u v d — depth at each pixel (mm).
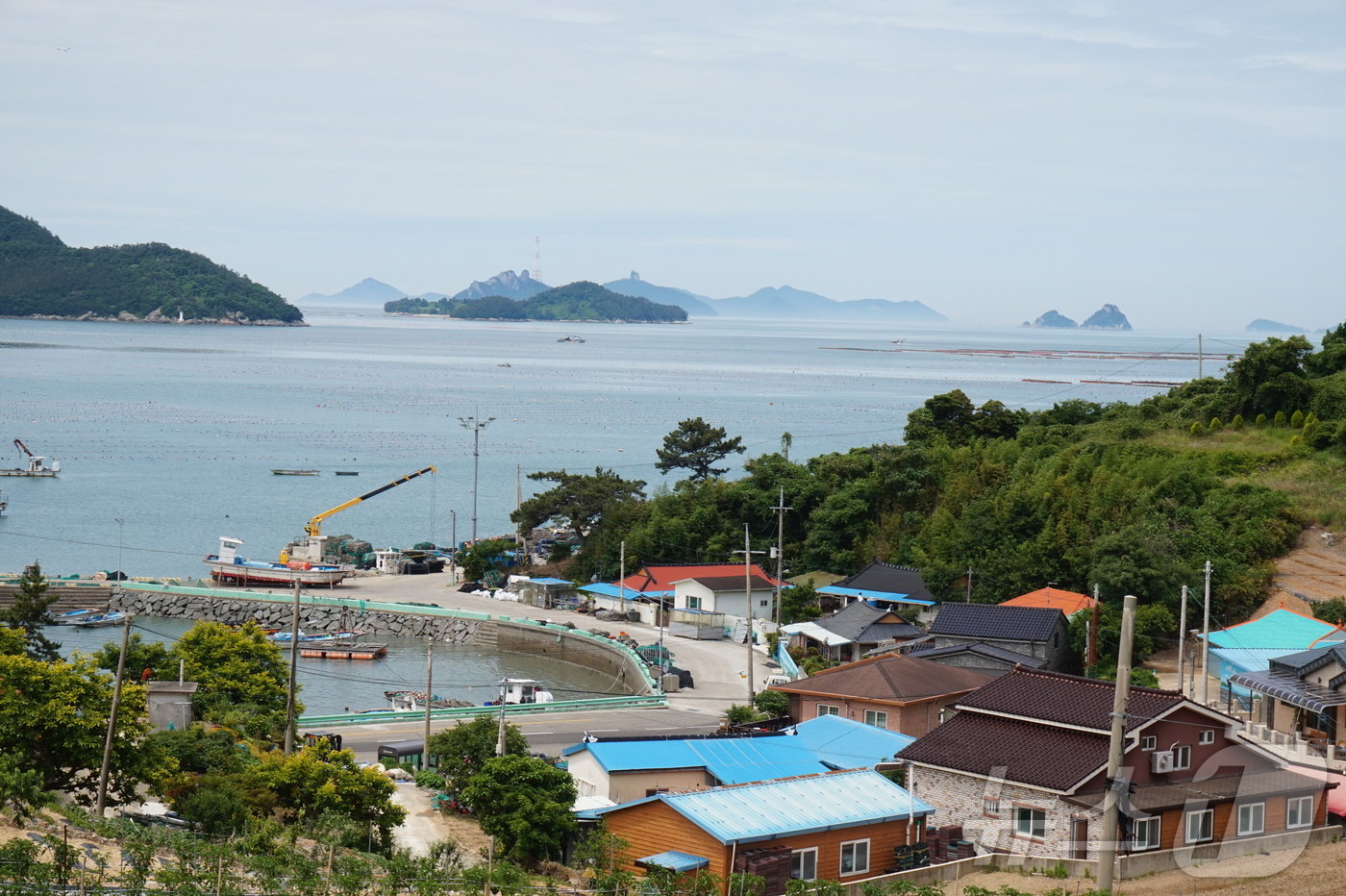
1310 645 60719
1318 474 86562
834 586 92062
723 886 34156
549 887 32688
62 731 36281
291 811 39750
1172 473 85875
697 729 61906
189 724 49500
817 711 55625
